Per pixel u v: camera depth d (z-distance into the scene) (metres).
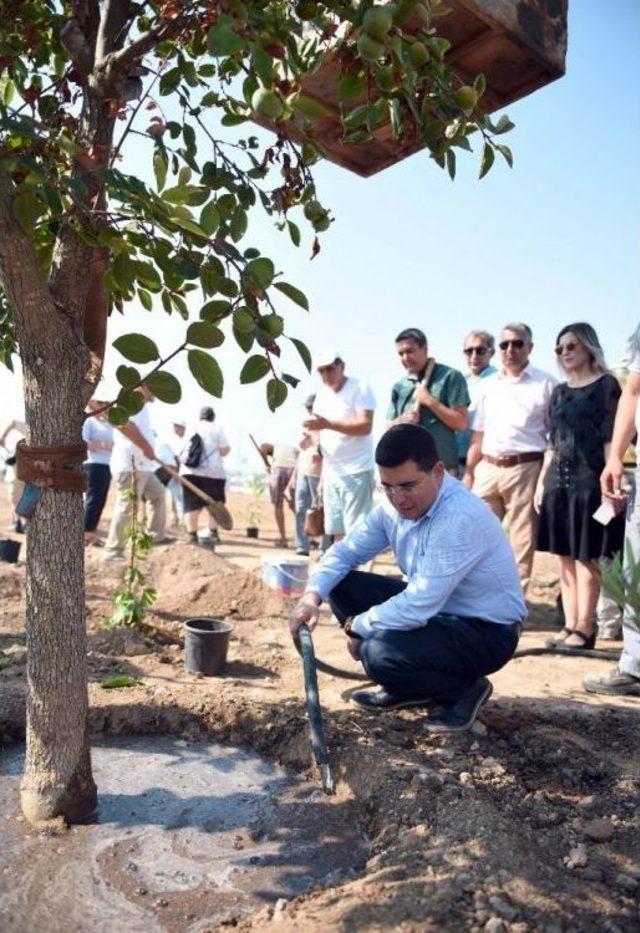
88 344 2.48
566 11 2.39
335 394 5.97
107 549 7.01
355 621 3.35
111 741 3.16
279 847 2.40
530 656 4.61
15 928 1.96
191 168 2.26
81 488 2.33
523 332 5.23
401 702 3.37
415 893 1.97
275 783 2.86
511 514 5.36
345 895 2.00
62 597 2.35
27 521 2.34
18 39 2.45
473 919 1.87
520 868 2.09
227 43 1.62
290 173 2.22
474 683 3.30
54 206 1.73
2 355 2.81
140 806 2.62
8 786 2.70
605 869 2.18
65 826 2.43
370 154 2.85
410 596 3.13
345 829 2.53
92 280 2.46
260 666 4.17
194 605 5.57
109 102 2.14
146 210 1.80
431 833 2.29
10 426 7.82
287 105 2.01
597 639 5.23
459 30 2.23
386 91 1.89
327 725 3.09
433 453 3.06
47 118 2.45
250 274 1.91
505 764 2.90
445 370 5.36
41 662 2.37
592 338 4.64
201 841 2.42
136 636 4.44
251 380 1.97
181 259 1.99
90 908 2.06
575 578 4.82
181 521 12.43
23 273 2.08
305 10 1.94
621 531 4.50
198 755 3.07
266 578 5.83
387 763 2.74
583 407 4.58
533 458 5.27
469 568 3.13
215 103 2.38
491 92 2.53
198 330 1.93
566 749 3.04
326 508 6.10
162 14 1.96
